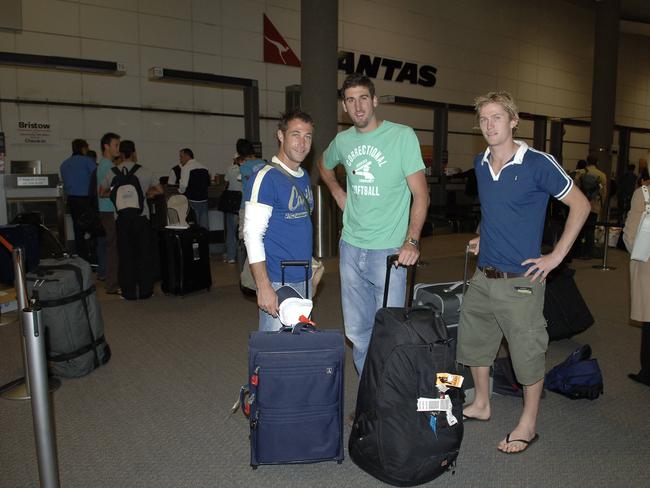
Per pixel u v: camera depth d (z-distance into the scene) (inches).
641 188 120.4
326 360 84.9
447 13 489.4
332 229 299.3
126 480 86.8
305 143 90.9
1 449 95.9
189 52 354.0
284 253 93.4
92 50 317.7
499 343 102.5
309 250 97.1
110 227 206.7
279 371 84.0
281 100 398.9
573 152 639.8
